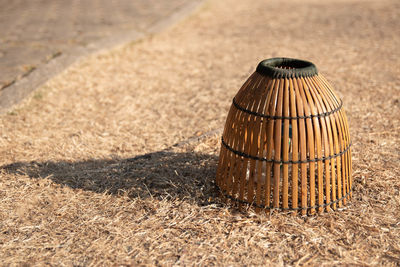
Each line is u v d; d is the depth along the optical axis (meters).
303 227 3.38
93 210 3.71
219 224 3.46
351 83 6.79
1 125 5.48
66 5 13.09
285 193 3.40
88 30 9.92
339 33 9.77
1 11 12.13
